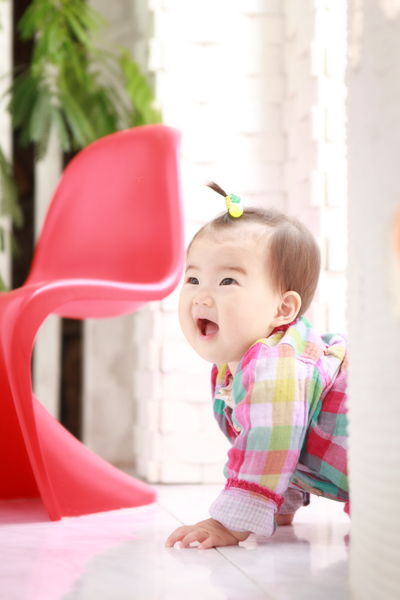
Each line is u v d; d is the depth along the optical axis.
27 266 2.22
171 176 1.37
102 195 1.50
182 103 1.73
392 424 0.56
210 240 1.01
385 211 0.58
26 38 2.07
